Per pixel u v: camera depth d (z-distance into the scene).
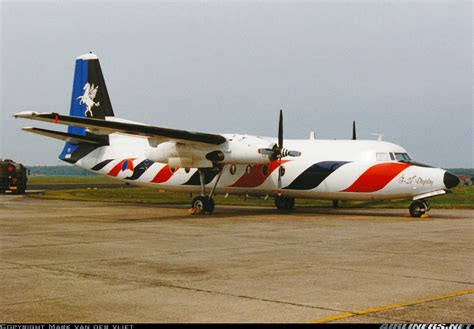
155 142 23.80
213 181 25.12
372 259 11.69
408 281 9.41
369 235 15.95
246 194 24.94
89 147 28.38
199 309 7.54
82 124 20.61
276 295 8.36
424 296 8.30
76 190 48.12
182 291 8.62
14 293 8.45
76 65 28.41
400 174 21.72
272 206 30.02
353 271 10.30
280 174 23.64
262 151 22.23
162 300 8.03
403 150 23.03
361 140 23.48
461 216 23.27
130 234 15.99
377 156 22.38
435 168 21.61
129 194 41.00
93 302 7.90
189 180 25.48
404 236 15.75
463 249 13.16
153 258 11.74
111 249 13.01
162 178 26.22
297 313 7.34
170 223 19.30
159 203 31.77
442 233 16.52
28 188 57.25
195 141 22.30
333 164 22.81
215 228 17.73
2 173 40.69
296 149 24.05
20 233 16.11
